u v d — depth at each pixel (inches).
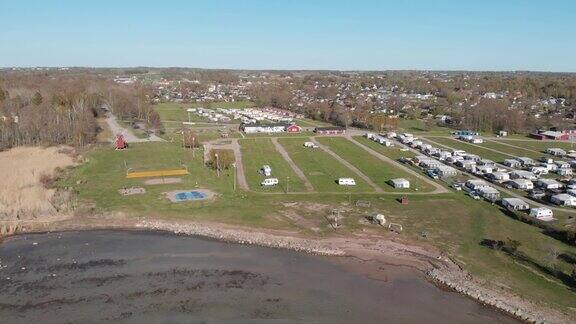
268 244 3189.0
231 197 4074.8
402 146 6811.0
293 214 3705.7
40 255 2992.1
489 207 3934.5
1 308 2385.6
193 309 2404.0
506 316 2359.7
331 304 2474.2
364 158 5880.9
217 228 3422.7
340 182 4554.6
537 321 2284.7
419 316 2372.0
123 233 3351.4
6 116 6811.0
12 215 3540.8
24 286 2603.3
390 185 4586.6
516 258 2962.6
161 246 3149.6
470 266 2856.8
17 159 5147.6
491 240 3243.1
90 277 2716.5
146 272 2785.4
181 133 7391.7
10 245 3129.9
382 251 3090.6
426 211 3818.9
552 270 2792.8
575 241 3152.1
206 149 6205.7
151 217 3607.3
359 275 2790.4
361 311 2413.9
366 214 3730.3
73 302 2450.8
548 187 4475.9
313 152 6215.6
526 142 7190.0
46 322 2276.1
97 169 4904.0
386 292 2600.9
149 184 4399.6
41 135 6067.9
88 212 3659.0
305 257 3016.7
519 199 4028.1
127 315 2341.3
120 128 7741.1
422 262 2945.4
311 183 4596.5
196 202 3914.9
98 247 3122.5
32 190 4040.4
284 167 5270.7
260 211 3752.5
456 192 4365.2
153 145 6274.6
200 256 3006.9
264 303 2471.7
